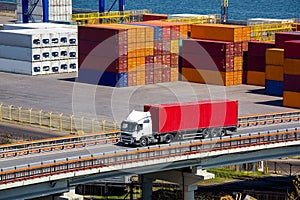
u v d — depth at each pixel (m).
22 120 139.62
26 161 93.62
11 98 155.75
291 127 114.50
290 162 133.75
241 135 104.75
